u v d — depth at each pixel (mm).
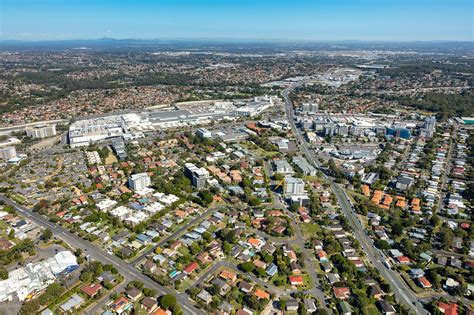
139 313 137875
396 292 154625
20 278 153375
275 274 164125
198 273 162625
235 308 142500
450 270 166625
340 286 155125
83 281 153500
